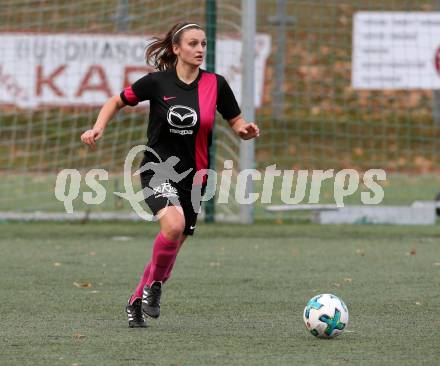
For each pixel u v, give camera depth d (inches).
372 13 1956.2
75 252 1449.3
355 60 1968.5
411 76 1962.4
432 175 2642.7
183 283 1164.5
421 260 1384.1
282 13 2655.0
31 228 1737.2
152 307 868.6
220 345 791.7
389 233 1712.6
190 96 872.3
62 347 781.9
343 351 768.3
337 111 2888.8
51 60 2014.0
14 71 2009.1
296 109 2763.3
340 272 1264.8
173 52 888.3
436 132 2787.9
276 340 815.1
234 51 1972.2
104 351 764.6
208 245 1544.0
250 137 892.6
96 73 2020.2
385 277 1222.3
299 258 1400.1
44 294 1080.2
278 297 1067.9
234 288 1130.7
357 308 994.1
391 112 2883.9
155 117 877.2
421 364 720.3
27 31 2007.9
